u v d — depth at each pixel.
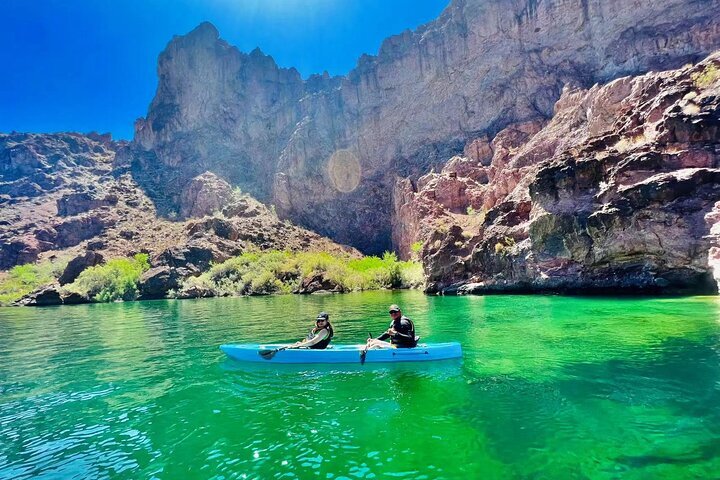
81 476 6.09
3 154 169.75
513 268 35.38
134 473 6.12
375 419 7.75
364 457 6.29
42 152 169.62
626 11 77.00
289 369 11.64
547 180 31.84
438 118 104.88
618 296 27.58
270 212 110.81
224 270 71.44
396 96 113.81
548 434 6.79
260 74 145.12
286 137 131.50
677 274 25.66
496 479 5.52
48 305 59.38
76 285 65.19
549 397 8.48
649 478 5.37
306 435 7.17
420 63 110.12
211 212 112.31
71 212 114.81
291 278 70.56
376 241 104.81
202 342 17.67
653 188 25.83
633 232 26.52
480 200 78.69
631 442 6.38
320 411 8.29
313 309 32.81
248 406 8.77
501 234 38.06
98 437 7.49
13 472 6.27
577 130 62.03
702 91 28.77
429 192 84.56
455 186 82.56
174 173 131.38
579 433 6.76
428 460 6.12
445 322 19.88
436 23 116.88
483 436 6.82
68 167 162.75
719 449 6.05
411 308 28.39
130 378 11.60
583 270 30.06
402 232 91.75
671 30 70.31
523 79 90.88
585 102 64.56
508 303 27.80
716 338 12.84
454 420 7.54
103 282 64.25
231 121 138.38
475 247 40.22
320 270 70.38
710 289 24.50
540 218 32.00
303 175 116.19
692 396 8.16
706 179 25.00
